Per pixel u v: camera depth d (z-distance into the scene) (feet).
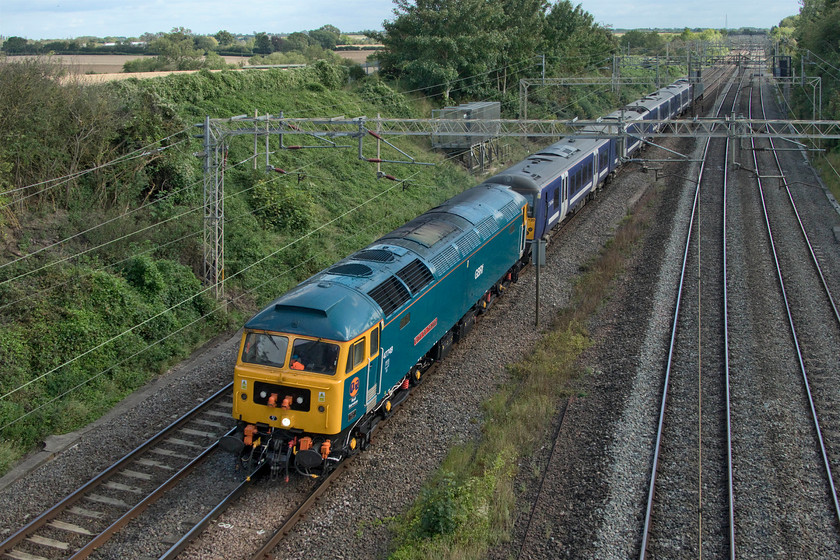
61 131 66.49
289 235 80.79
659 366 53.16
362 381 40.29
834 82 176.04
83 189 68.08
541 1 179.22
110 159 70.74
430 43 141.69
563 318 63.77
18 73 63.36
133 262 61.67
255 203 81.20
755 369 52.29
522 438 43.78
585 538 34.27
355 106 125.29
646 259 79.25
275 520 36.37
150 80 94.99
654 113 139.13
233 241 72.59
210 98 103.81
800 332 59.06
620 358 54.75
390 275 45.55
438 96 143.84
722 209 98.84
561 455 42.06
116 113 71.15
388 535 35.14
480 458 41.45
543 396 48.80
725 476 39.14
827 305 64.64
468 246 56.85
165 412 48.19
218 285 66.39
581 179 96.48
